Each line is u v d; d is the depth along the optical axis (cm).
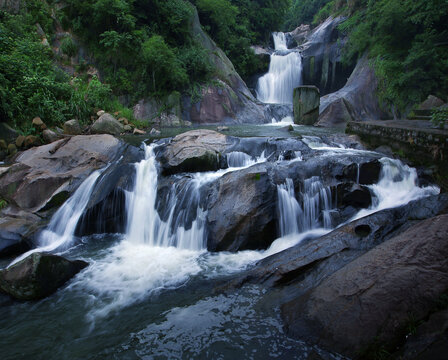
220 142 800
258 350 295
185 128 1295
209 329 333
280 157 718
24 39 1159
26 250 580
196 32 1745
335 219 563
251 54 2105
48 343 339
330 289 321
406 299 271
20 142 924
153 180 704
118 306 402
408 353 239
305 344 289
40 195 682
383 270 306
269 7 2625
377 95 1508
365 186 600
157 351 309
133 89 1403
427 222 346
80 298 424
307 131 1112
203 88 1538
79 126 1064
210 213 571
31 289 418
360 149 814
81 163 771
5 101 932
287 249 496
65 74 1212
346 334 275
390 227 443
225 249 552
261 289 398
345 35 1941
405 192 605
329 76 2030
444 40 1290
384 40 1503
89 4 1328
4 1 1242
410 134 686
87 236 657
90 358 310
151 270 498
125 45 1347
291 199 576
